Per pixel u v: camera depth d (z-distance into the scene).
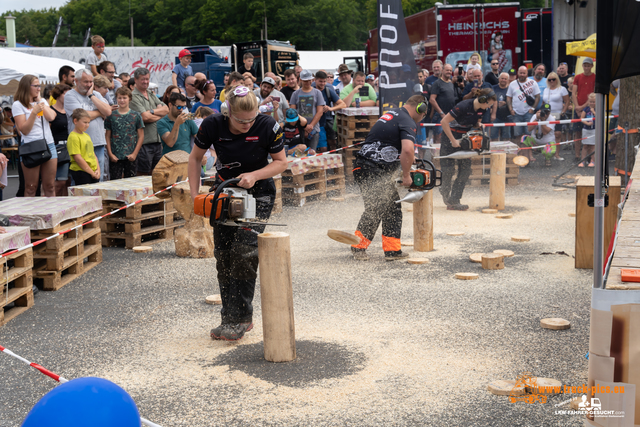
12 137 14.45
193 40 67.31
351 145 11.42
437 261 5.90
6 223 5.11
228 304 3.93
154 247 6.91
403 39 8.65
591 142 12.77
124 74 12.62
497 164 8.42
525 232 7.13
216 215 3.47
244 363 3.51
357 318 4.27
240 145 3.78
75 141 7.64
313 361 3.50
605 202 2.46
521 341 3.73
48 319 4.47
